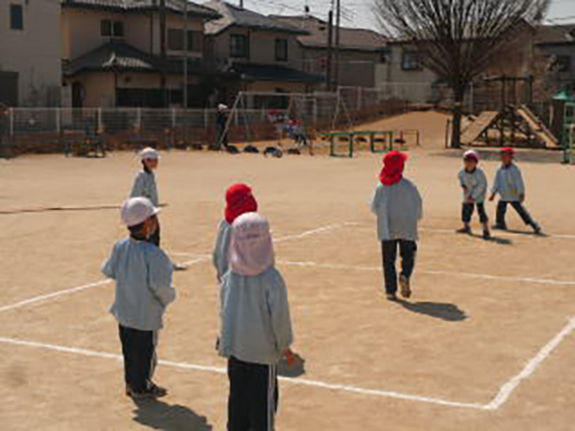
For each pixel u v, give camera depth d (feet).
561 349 23.17
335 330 25.35
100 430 17.53
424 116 182.60
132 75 156.25
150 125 133.39
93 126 121.19
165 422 17.99
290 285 31.96
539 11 130.41
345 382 20.48
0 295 30.58
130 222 18.58
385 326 25.79
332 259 37.50
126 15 165.58
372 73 237.04
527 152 130.00
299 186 73.51
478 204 43.78
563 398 19.20
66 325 26.32
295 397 19.42
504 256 38.17
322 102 174.40
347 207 57.26
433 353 22.88
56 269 35.65
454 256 38.19
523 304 28.66
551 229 46.68
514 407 18.63
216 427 17.70
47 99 138.92
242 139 146.30
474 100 187.21
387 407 18.71
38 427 17.72
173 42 167.32
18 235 45.47
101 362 22.48
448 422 17.74
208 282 32.71
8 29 132.77
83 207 57.52
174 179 80.84
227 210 19.42
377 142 146.10
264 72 182.70
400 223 28.91
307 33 197.88
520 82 186.70
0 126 112.78
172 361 22.47
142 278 18.66
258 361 14.88
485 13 128.06
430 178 82.12
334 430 17.33
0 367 21.98
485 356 22.54
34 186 73.36
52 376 21.24
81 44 160.35
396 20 135.13
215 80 171.53
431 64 137.90
